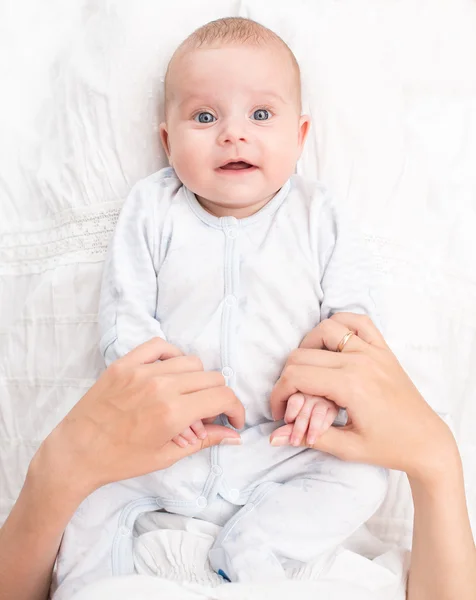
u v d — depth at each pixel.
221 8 1.30
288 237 1.11
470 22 1.35
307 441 0.95
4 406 1.25
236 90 1.07
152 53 1.25
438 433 0.95
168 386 0.91
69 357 1.21
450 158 1.30
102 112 1.25
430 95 1.33
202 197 1.14
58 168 1.27
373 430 0.93
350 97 1.25
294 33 1.27
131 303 1.07
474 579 0.95
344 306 1.08
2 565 0.97
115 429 0.91
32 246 1.30
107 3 1.29
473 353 1.26
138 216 1.14
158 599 0.84
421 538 0.97
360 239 1.14
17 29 1.35
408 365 1.19
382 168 1.25
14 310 1.30
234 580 0.96
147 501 1.06
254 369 1.07
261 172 1.08
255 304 1.08
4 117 1.32
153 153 1.25
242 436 1.06
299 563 1.00
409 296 1.22
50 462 0.93
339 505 1.00
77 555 1.02
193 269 1.10
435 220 1.28
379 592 0.97
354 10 1.30
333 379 0.93
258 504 1.02
